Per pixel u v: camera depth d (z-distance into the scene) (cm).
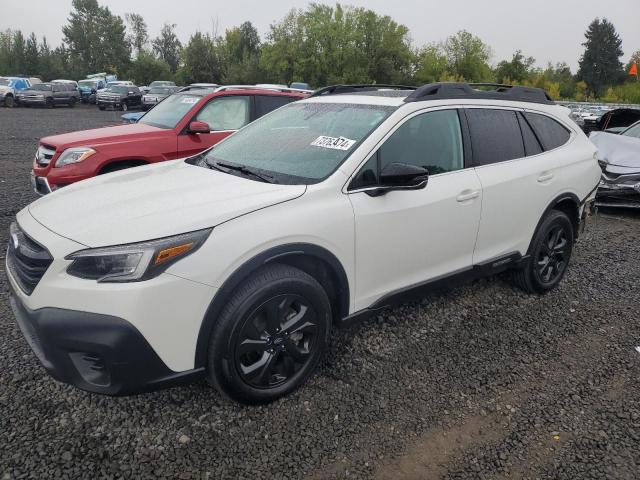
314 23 4997
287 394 295
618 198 741
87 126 2055
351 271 304
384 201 313
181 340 246
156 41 8238
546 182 420
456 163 362
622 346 370
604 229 697
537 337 379
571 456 259
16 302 277
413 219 327
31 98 3212
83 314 231
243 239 256
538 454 260
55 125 2072
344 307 310
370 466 248
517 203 397
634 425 283
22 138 1569
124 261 234
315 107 386
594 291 469
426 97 356
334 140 329
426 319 399
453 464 252
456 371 331
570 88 6675
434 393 307
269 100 734
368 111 349
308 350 297
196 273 242
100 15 7331
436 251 349
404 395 303
